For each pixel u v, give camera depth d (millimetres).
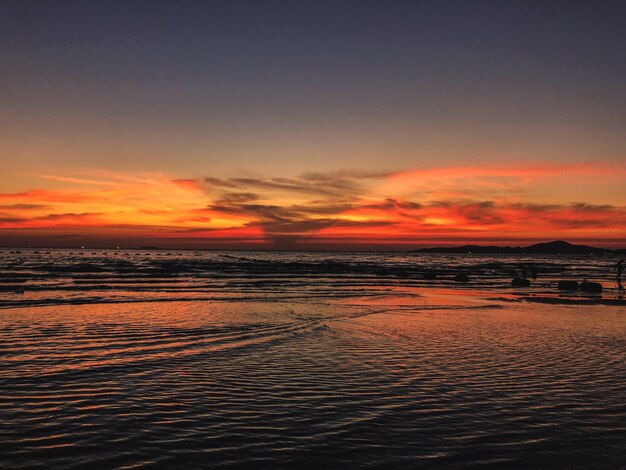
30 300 24078
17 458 6152
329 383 9883
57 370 10469
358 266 84750
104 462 6137
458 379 10367
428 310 23125
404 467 6203
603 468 6285
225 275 50438
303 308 22812
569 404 8797
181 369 10820
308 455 6496
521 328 17828
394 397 9016
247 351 12883
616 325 19188
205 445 6742
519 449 6809
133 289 32125
